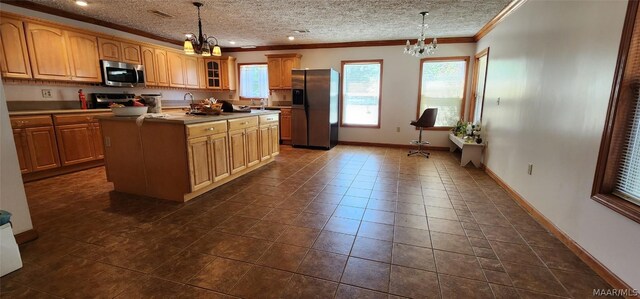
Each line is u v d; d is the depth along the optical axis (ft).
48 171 12.37
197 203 9.60
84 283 5.49
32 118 11.55
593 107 6.33
